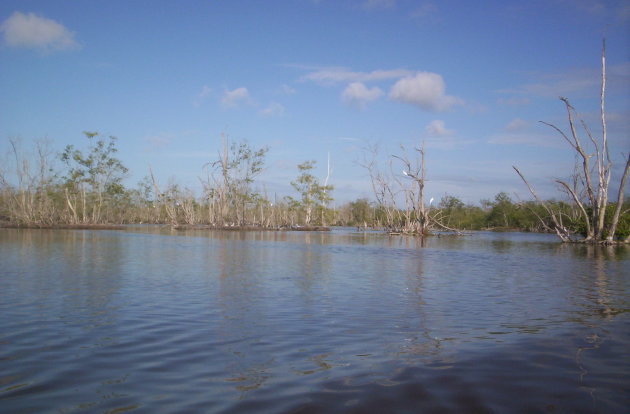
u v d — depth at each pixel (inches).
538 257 1101.1
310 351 300.2
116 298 482.9
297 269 779.4
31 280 600.1
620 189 1622.8
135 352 295.4
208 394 227.3
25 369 261.7
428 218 2554.1
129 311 418.9
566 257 1103.6
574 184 1961.1
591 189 1707.7
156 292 523.8
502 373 259.4
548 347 311.9
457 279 671.1
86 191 3120.1
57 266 759.7
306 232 2822.3
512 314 420.8
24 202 2844.5
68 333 340.5
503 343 322.3
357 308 443.2
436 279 668.7
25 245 1256.8
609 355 293.6
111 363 273.4
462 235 2645.2
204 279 637.3
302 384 241.3
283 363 275.6
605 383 244.4
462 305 463.2
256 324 373.7
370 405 215.2
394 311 430.3
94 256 949.8
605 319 401.7
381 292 542.6
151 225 3764.8
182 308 435.2
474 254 1185.4
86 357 284.5
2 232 2160.4
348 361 280.2
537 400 221.9
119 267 762.2
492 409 211.8
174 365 270.7
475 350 304.8
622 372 261.6
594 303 480.4
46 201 2915.8
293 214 3769.7
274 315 408.2
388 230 2800.2
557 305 467.5
